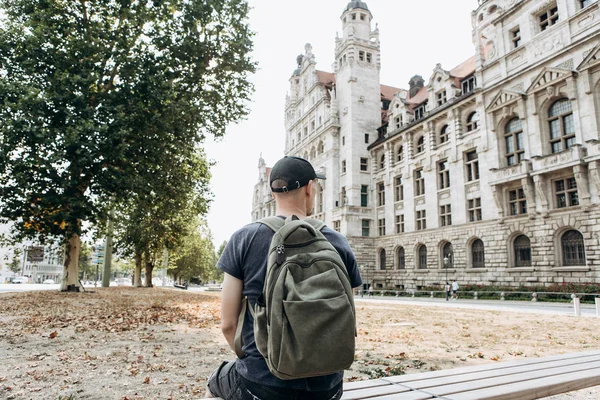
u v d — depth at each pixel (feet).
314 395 6.15
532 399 10.57
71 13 69.41
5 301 53.88
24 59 62.64
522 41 103.04
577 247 86.48
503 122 107.04
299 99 217.97
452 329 37.42
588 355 15.43
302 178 7.38
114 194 71.92
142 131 66.18
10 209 63.52
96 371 18.37
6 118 56.08
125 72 64.69
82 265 282.97
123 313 42.80
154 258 151.23
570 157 85.71
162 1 67.92
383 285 151.53
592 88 85.05
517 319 48.19
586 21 86.94
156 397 14.79
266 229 6.72
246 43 72.90
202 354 22.63
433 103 137.69
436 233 126.82
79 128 56.44
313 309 5.33
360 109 171.94
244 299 6.84
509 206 102.94
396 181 152.97
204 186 99.91
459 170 120.06
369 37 182.60
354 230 159.53
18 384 16.07
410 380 11.23
